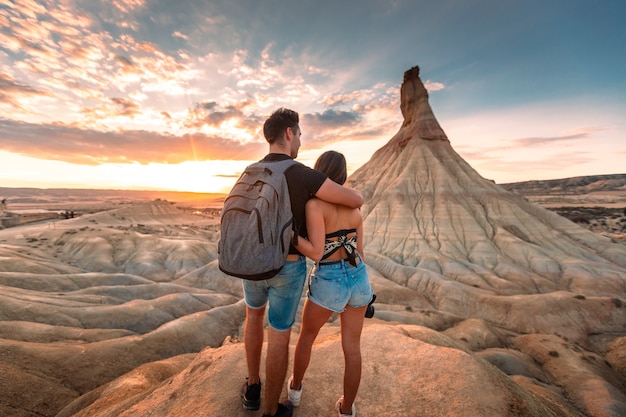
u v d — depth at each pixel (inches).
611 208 7047.2
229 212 88.7
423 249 3048.7
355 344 103.1
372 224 3580.2
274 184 86.2
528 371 1250.0
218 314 1820.9
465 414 104.0
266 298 107.0
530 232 3260.3
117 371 1141.1
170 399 124.6
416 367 131.6
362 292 99.1
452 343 332.8
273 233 83.7
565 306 1962.4
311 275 101.0
